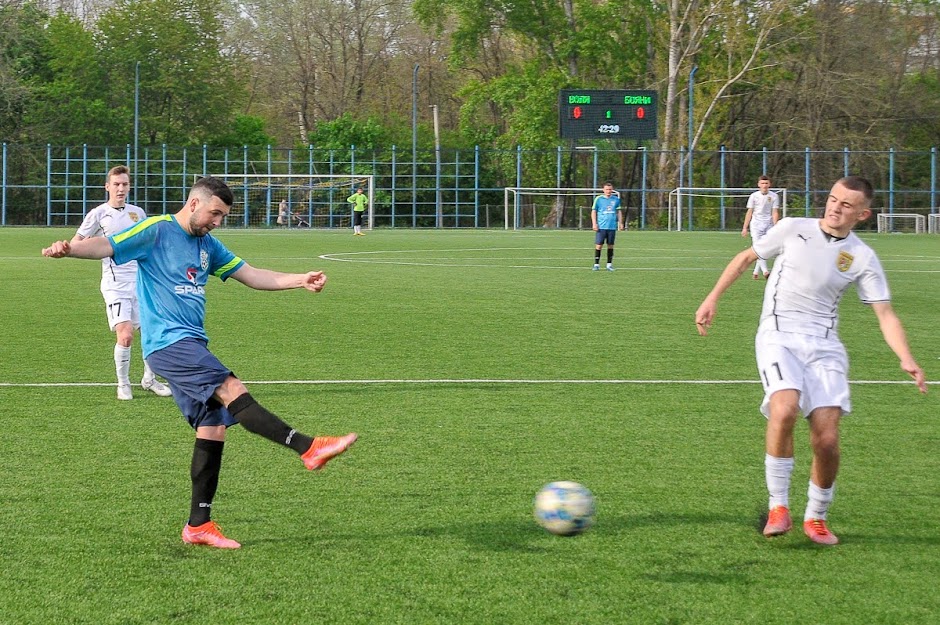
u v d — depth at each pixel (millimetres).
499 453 7582
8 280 21906
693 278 24000
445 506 6277
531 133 62438
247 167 61344
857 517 6180
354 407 9219
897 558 5465
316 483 6770
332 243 39188
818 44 64938
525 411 9078
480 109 76562
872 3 66062
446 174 61625
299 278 6215
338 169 61875
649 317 16141
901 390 10250
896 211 61281
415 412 9016
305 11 76750
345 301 18172
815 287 5859
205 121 68312
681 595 4906
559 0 67250
